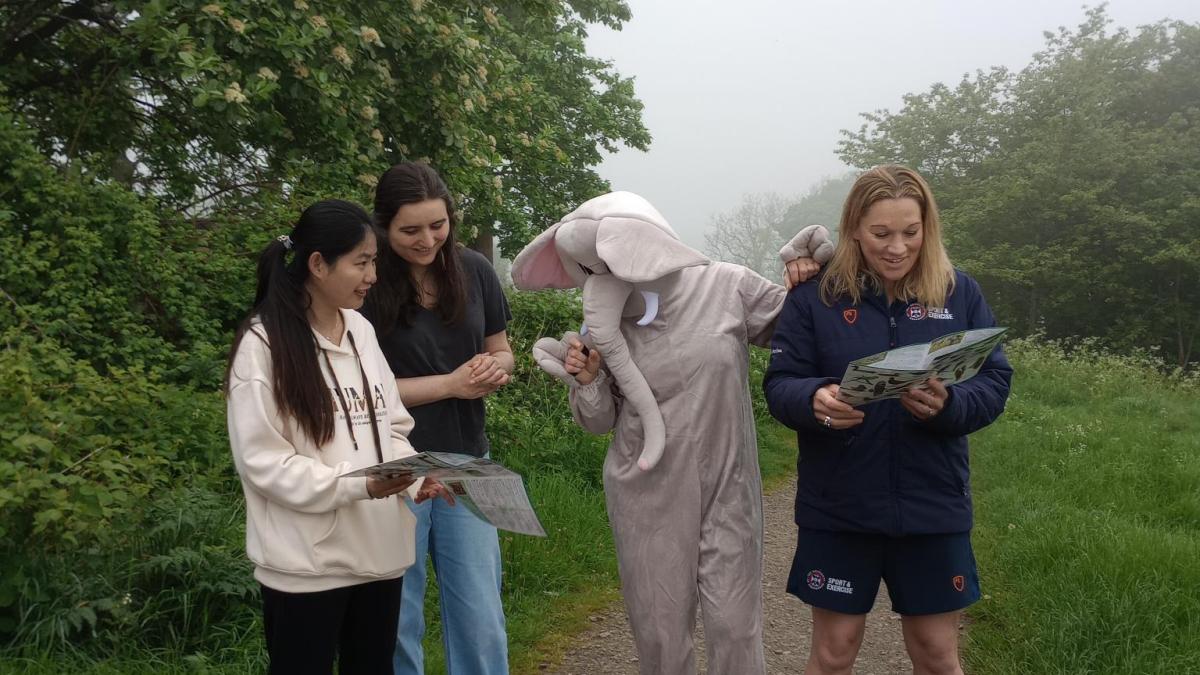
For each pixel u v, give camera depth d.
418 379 2.69
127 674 3.06
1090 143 29.17
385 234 2.63
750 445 2.78
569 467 6.51
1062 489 6.97
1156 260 27.25
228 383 2.09
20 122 5.45
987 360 2.50
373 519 2.19
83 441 3.51
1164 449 8.25
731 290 2.77
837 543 2.47
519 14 11.20
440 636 3.87
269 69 6.26
